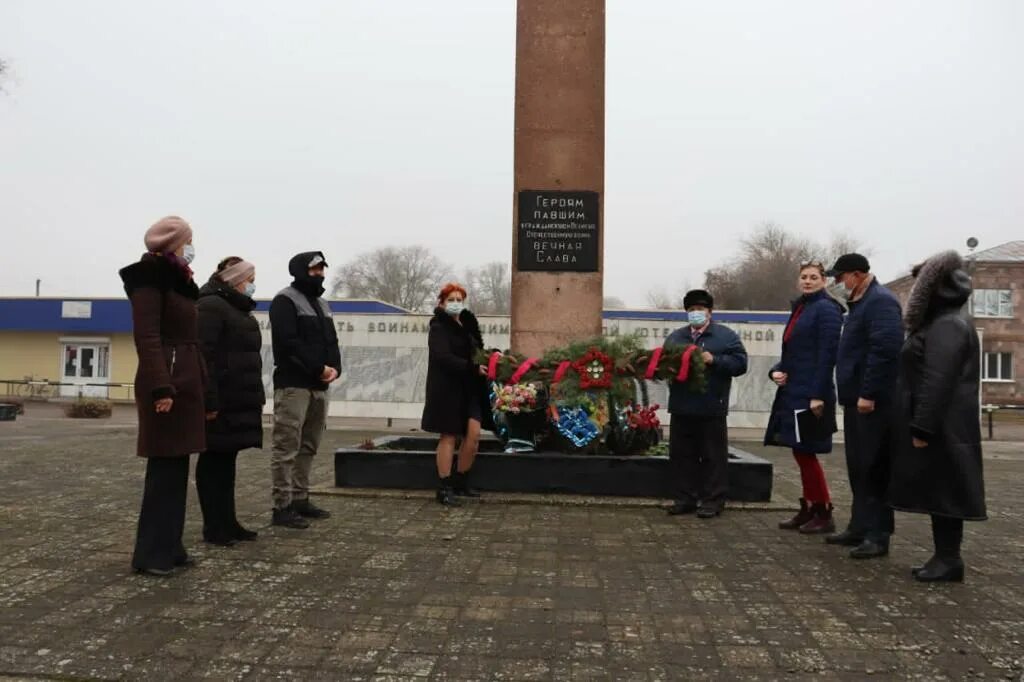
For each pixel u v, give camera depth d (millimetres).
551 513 6242
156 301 4277
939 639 3496
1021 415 34844
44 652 3223
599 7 7910
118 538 5121
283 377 5617
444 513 6148
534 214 7844
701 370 6188
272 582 4227
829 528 5684
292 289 5727
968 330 4441
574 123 7855
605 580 4359
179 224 4395
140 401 4301
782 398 5867
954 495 4344
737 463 6742
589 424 6977
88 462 9180
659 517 6168
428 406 6473
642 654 3297
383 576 4371
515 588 4184
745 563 4789
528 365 7043
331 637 3443
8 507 6176
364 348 17125
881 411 5043
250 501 6719
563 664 3186
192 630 3498
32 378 31922
